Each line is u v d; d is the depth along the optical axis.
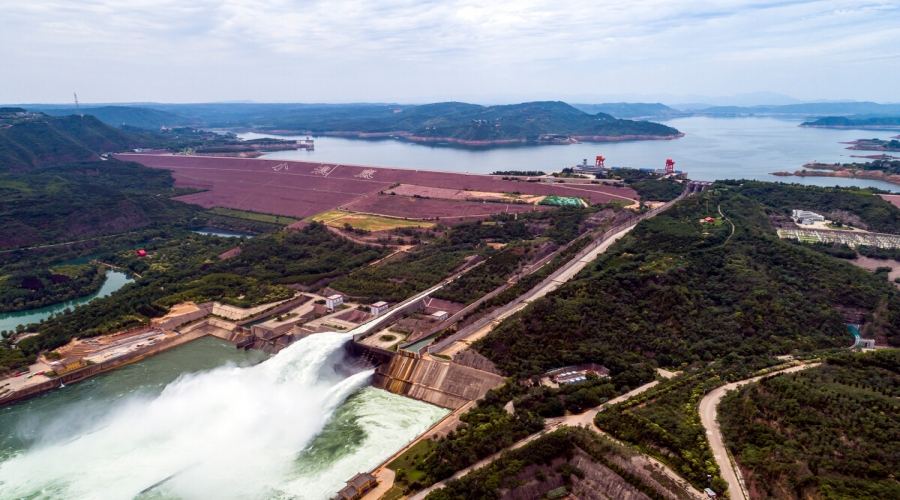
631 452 112.62
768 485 99.69
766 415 119.25
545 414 135.12
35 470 132.88
